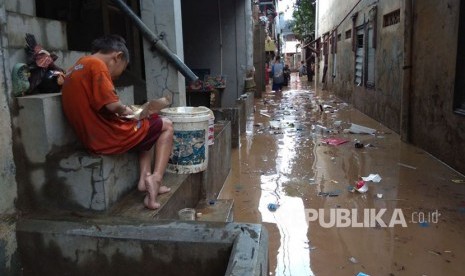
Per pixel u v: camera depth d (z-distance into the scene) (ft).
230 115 26.86
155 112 11.03
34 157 9.98
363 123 36.86
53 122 10.11
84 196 10.11
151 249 8.50
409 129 28.02
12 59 10.64
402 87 28.25
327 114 43.42
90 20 27.96
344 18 54.95
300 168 22.62
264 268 7.12
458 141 21.13
